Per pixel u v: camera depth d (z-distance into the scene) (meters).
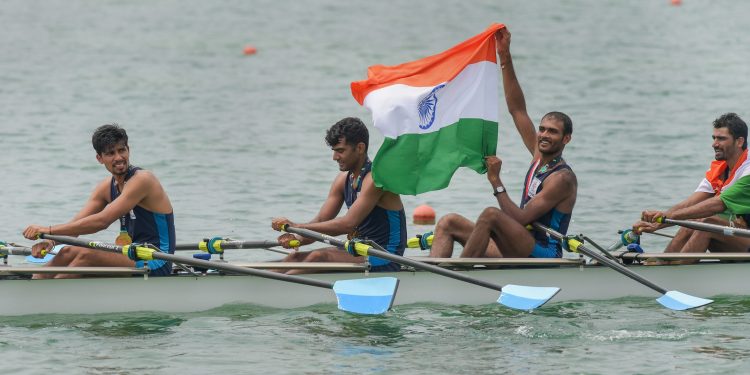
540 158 44.03
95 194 41.16
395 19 188.00
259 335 37.88
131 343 36.56
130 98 106.75
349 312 41.22
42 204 61.62
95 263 40.16
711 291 44.25
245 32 168.25
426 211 60.50
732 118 44.97
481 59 45.41
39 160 74.62
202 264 39.19
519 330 38.81
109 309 39.78
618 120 93.12
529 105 102.75
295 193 66.31
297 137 86.62
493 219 42.56
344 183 43.72
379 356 35.47
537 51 144.00
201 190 66.69
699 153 78.12
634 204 62.91
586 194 65.50
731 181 45.34
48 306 39.22
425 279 42.25
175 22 181.12
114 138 39.50
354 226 41.84
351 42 156.50
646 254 43.38
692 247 44.81
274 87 116.06
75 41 154.38
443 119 44.56
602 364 34.59
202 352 35.69
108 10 197.12
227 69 129.62
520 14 194.12
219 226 57.50
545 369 34.06
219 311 40.94
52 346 36.06
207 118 95.56
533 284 42.84
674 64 130.12
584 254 42.22
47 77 119.62
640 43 151.75
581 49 146.25
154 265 40.34
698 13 189.00
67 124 90.50
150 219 40.75
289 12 196.75
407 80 44.50
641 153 78.31
